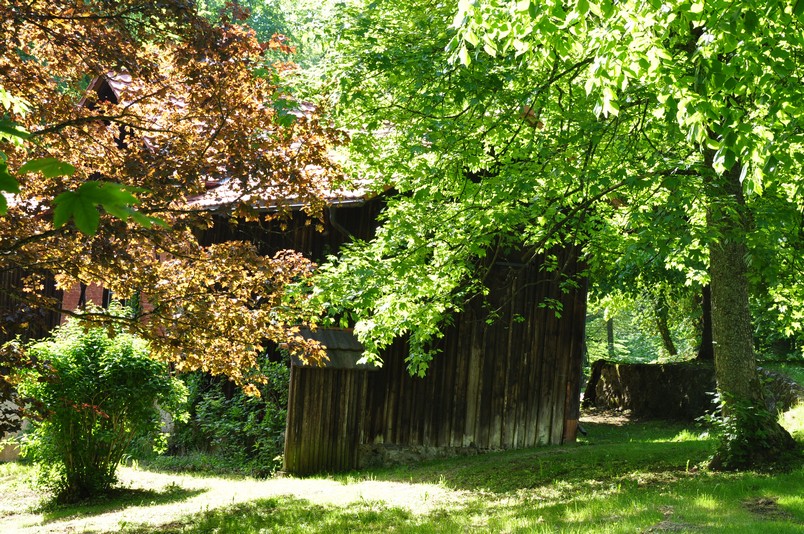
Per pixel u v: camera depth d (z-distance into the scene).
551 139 10.94
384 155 12.59
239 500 11.90
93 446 12.51
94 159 9.34
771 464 10.73
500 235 12.05
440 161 11.38
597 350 42.22
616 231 13.73
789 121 7.35
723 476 10.52
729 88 6.75
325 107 11.10
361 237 15.72
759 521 7.74
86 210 1.34
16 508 12.19
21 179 8.45
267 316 9.95
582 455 13.83
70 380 11.98
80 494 12.58
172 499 12.34
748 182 6.88
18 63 8.73
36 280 9.47
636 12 6.65
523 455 14.78
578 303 17.52
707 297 24.19
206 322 9.27
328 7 13.73
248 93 9.59
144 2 8.55
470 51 10.76
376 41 11.41
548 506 9.61
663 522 7.90
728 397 11.29
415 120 11.97
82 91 9.86
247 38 9.52
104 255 7.89
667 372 24.05
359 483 13.30
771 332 23.52
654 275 22.23
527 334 17.00
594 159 11.55
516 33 7.28
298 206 14.76
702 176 9.77
